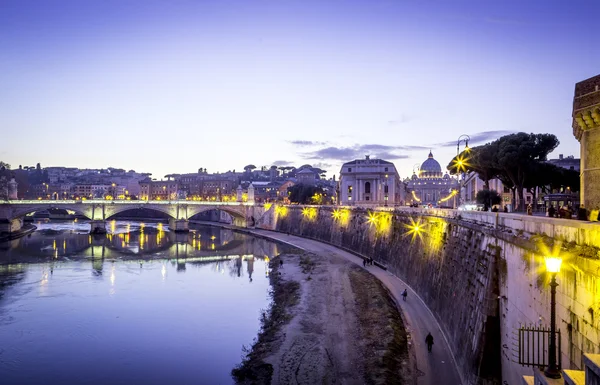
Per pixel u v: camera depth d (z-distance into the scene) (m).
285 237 151.38
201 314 60.47
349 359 42.25
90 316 59.53
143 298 69.00
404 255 74.12
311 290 68.62
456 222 47.62
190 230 189.50
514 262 28.36
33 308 63.06
